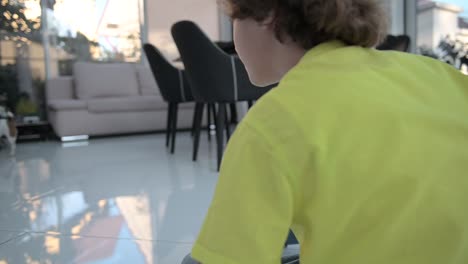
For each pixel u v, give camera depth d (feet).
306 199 1.40
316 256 1.45
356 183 1.37
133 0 18.61
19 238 4.60
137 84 17.84
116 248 4.24
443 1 12.47
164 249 4.18
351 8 1.65
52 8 17.06
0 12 16.12
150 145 12.78
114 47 18.43
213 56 7.98
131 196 6.43
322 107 1.40
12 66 16.34
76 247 4.30
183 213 5.44
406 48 7.61
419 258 1.39
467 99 1.74
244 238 1.38
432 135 1.46
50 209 5.81
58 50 17.28
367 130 1.39
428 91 1.62
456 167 1.46
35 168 9.32
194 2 19.79
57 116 14.90
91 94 16.63
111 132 15.79
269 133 1.40
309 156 1.35
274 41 1.74
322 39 1.69
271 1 1.65
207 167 8.68
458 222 1.42
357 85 1.47
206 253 1.43
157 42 19.20
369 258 1.39
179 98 10.77
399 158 1.39
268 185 1.38
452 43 12.21
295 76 1.54
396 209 1.37
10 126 11.93
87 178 7.97
